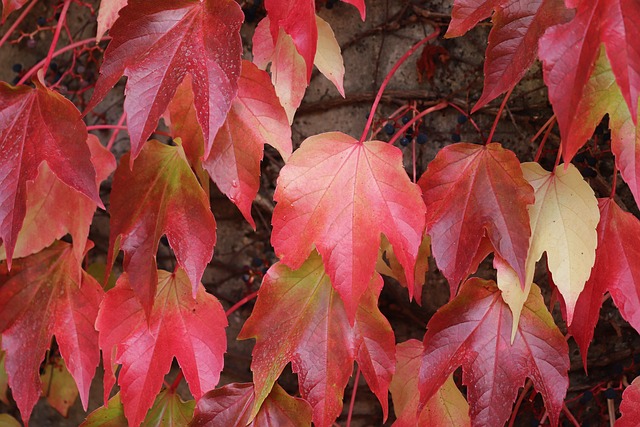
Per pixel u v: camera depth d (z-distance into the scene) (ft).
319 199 2.55
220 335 2.72
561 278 2.58
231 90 2.41
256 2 3.16
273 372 2.64
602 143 3.07
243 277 3.26
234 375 3.35
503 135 3.12
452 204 2.60
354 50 3.18
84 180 2.55
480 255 2.65
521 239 2.56
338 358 2.66
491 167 2.59
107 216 3.39
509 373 2.66
